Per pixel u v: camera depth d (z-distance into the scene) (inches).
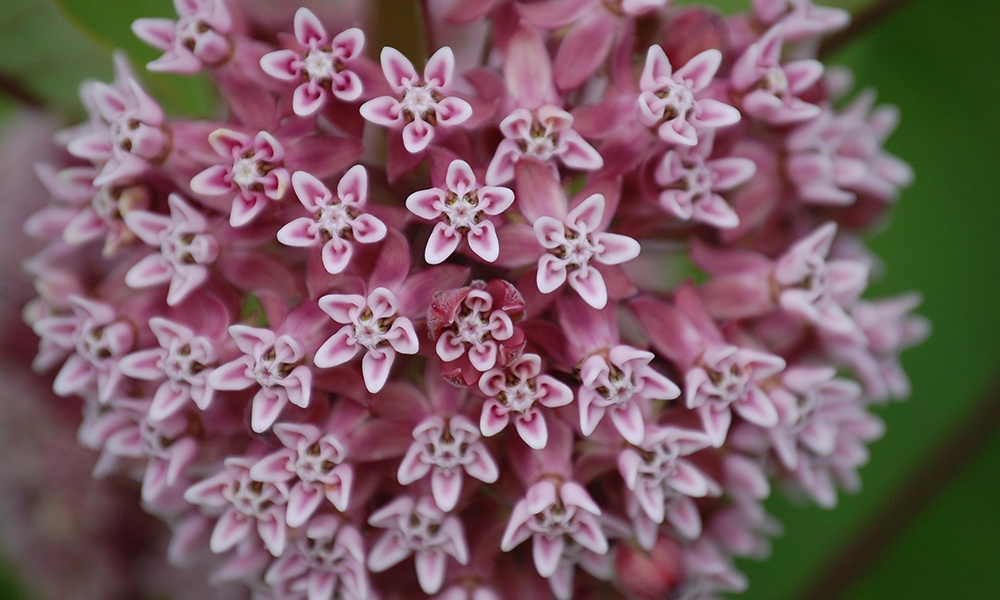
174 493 8.8
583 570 8.7
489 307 7.9
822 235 8.5
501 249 8.0
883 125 9.6
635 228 8.4
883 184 9.1
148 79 9.0
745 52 8.5
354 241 8.0
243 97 8.3
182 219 8.3
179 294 8.2
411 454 8.1
